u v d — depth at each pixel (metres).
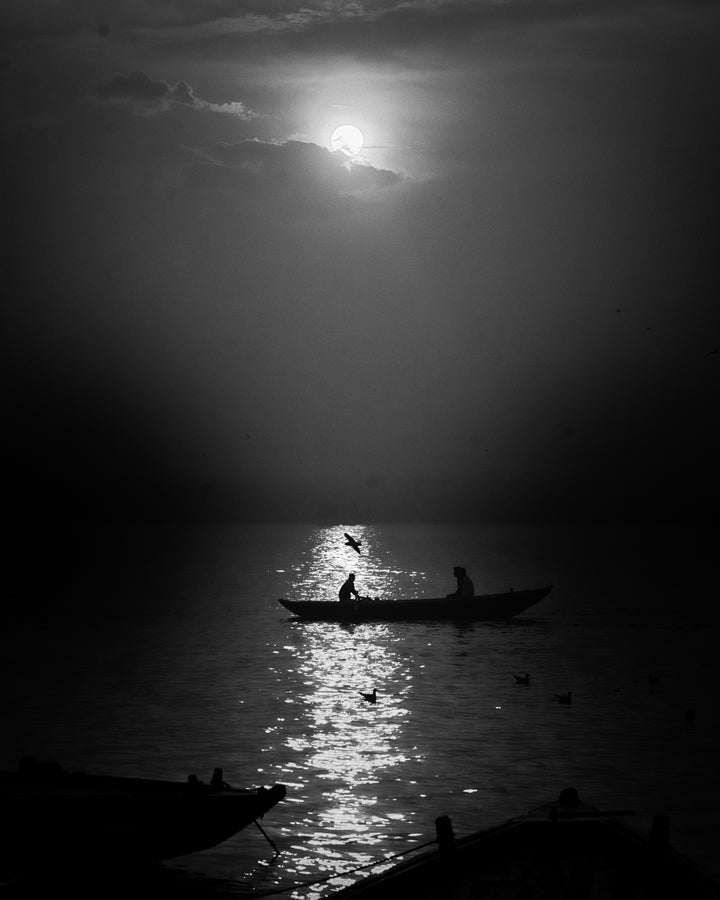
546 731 24.39
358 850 16.36
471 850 13.23
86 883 15.33
